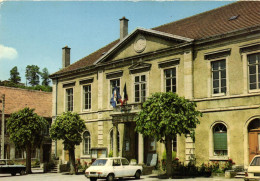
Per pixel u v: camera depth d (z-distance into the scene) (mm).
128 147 30109
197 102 25375
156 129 21734
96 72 34094
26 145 32938
